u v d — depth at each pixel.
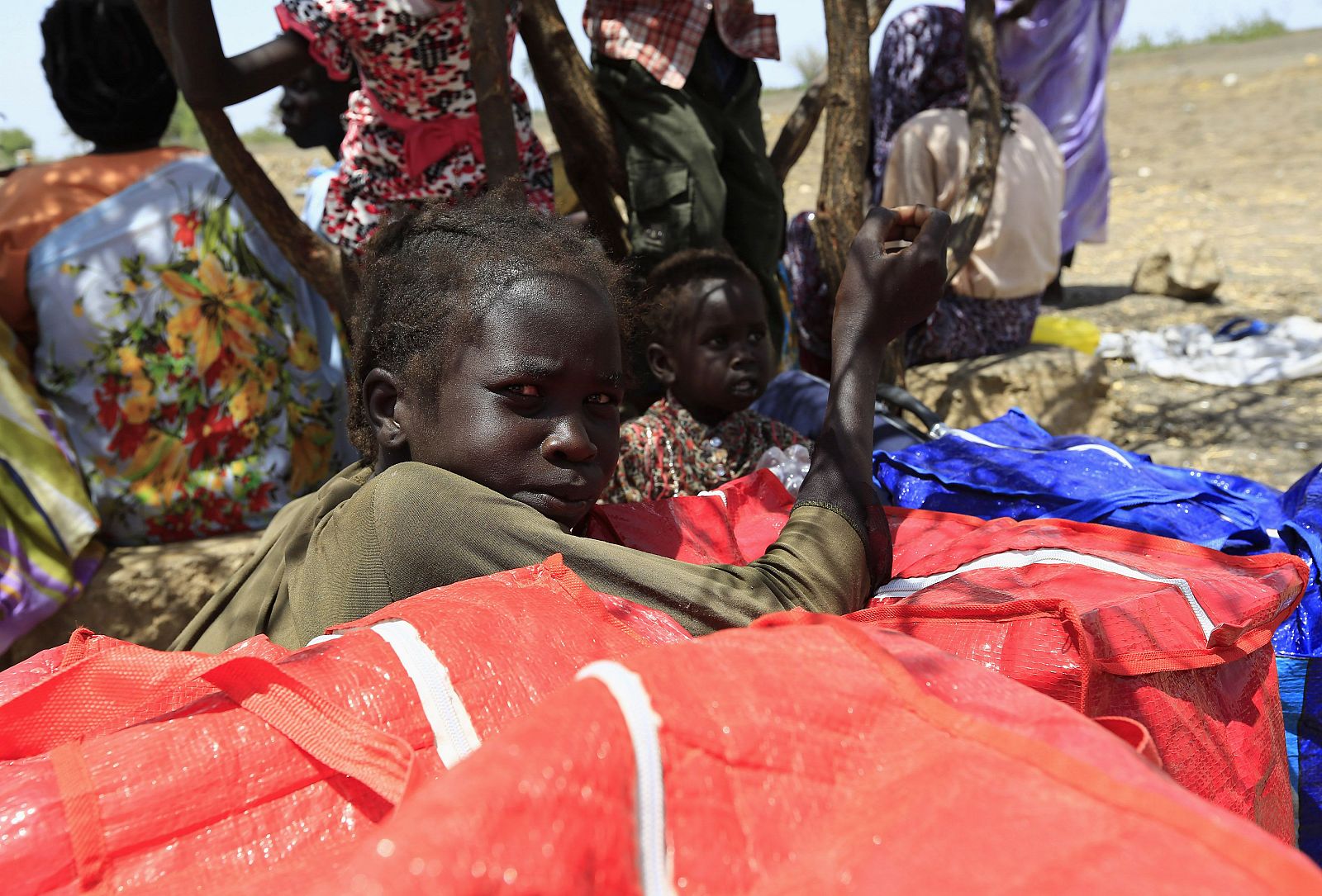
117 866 0.80
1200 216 9.02
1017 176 4.23
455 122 2.69
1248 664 1.38
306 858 0.82
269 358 3.04
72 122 3.03
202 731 0.86
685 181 2.78
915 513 1.73
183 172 2.96
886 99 4.88
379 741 0.83
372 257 1.51
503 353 1.32
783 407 2.75
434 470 1.31
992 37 3.00
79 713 0.94
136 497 2.89
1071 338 4.96
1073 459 1.96
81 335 2.82
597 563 1.25
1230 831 0.55
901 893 0.58
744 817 0.64
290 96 3.50
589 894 0.57
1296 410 4.81
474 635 0.98
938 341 4.34
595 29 2.87
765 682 0.71
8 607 2.56
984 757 0.67
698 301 2.38
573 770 0.59
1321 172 10.01
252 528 3.04
